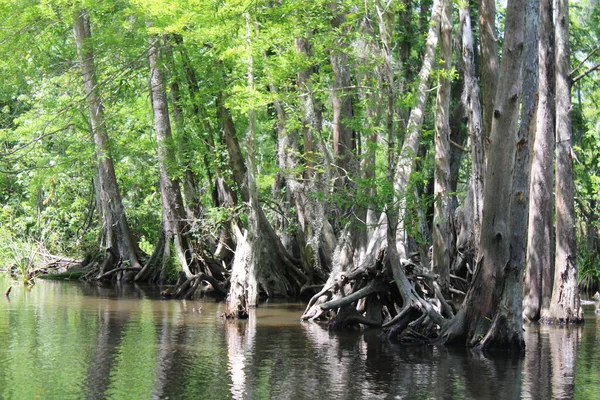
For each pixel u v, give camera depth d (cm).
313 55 2128
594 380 1166
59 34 2783
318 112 2103
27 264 3100
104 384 1101
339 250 1878
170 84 2703
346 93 1948
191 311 2005
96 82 2720
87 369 1202
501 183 1410
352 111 2192
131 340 1484
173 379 1140
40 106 3030
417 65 2988
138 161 3253
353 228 1872
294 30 1823
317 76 2006
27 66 2688
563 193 1864
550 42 1862
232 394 1052
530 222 1905
